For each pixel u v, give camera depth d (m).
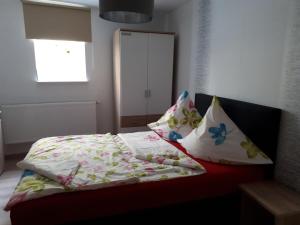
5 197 2.40
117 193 1.47
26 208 1.32
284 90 1.77
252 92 2.10
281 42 1.78
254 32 2.04
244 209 1.75
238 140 1.91
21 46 3.30
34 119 3.42
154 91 3.53
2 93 3.33
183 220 1.67
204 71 2.86
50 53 3.54
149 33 3.33
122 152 2.09
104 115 3.96
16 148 3.54
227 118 2.02
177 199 1.62
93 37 3.65
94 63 3.73
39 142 2.31
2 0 3.13
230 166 1.84
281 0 1.77
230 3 2.33
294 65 1.68
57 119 3.54
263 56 1.96
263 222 1.80
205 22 2.79
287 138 1.77
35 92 3.48
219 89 2.58
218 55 2.57
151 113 3.58
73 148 2.13
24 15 3.18
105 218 1.48
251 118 2.00
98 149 2.12
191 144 2.01
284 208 1.44
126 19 1.95
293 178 1.73
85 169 1.69
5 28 3.20
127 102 3.42
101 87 3.84
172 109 2.65
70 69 3.69
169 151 2.07
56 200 1.37
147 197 1.54
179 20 3.51
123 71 3.31
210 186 1.69
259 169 1.84
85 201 1.41
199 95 2.85
